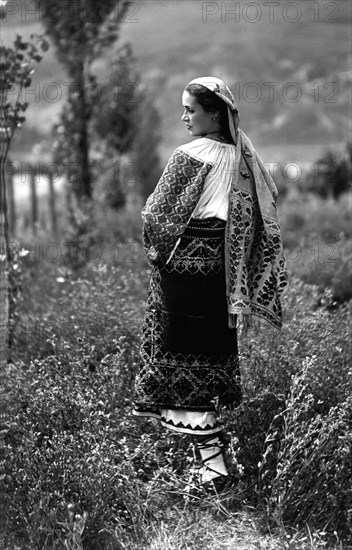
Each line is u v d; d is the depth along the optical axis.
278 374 3.68
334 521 3.15
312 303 4.80
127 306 4.72
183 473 3.45
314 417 3.47
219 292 3.30
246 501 3.29
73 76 7.62
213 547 3.06
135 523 3.09
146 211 3.24
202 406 3.34
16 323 4.88
